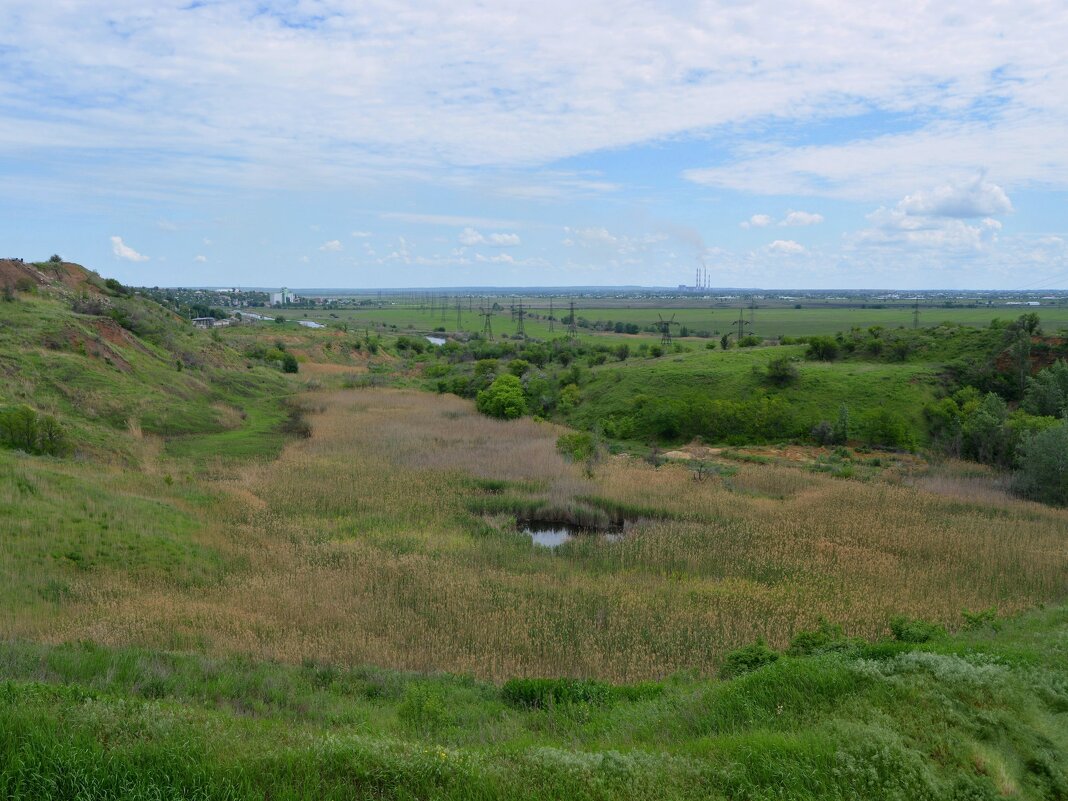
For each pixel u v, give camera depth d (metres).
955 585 21.48
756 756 7.94
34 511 21.34
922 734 8.45
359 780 7.38
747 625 18.44
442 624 17.97
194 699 11.34
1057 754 8.12
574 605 19.58
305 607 18.28
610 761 7.87
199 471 33.75
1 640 13.88
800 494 32.94
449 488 32.66
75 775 6.63
